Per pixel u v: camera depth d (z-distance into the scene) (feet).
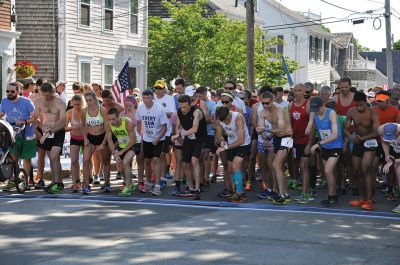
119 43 94.73
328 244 27.48
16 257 24.62
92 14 88.69
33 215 33.06
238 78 110.22
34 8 84.38
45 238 27.91
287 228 30.73
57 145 40.88
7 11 71.05
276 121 38.09
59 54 83.76
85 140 40.83
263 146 39.70
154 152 40.47
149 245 26.76
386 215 35.01
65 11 83.51
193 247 26.45
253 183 47.19
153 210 35.22
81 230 29.63
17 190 40.40
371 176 36.78
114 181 47.62
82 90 47.47
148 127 40.60
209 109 44.60
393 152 35.94
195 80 105.29
